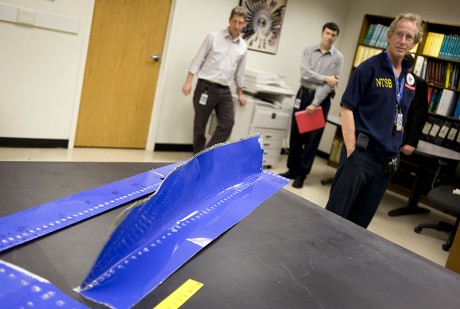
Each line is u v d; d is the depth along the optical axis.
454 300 1.14
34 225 1.05
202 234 1.20
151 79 4.70
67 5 3.87
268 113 4.88
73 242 1.03
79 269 0.93
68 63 4.05
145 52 4.56
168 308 0.86
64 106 4.17
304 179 4.72
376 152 2.42
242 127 4.73
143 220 1.02
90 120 4.45
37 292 0.81
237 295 0.96
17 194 1.19
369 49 5.73
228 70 4.35
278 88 4.95
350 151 2.42
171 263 1.02
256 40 5.39
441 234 4.16
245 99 4.63
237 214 1.39
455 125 4.92
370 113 2.39
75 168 1.46
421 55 5.21
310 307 0.98
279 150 5.22
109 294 0.87
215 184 1.52
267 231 1.32
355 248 1.34
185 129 5.11
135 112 4.72
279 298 0.99
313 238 1.35
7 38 3.68
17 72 3.82
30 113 4.01
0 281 0.81
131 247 1.01
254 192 1.63
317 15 5.89
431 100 5.19
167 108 4.88
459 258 3.06
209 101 4.38
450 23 5.06
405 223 4.28
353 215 2.66
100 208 1.20
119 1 4.22
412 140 3.70
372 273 1.20
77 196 1.25
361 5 6.04
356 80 2.38
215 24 4.94
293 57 5.88
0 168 1.33
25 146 4.08
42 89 4.00
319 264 1.19
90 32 4.15
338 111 6.26
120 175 1.48
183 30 4.70
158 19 4.52
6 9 3.58
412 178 5.27
